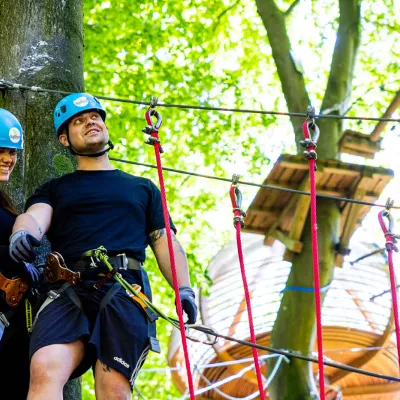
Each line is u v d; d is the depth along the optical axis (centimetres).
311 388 1329
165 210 496
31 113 741
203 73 1748
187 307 524
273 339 1357
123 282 510
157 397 1927
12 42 778
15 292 532
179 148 1753
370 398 1515
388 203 530
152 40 1662
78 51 793
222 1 1789
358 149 1367
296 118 1462
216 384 1150
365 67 1831
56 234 542
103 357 492
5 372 552
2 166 569
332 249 1352
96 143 563
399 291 1438
